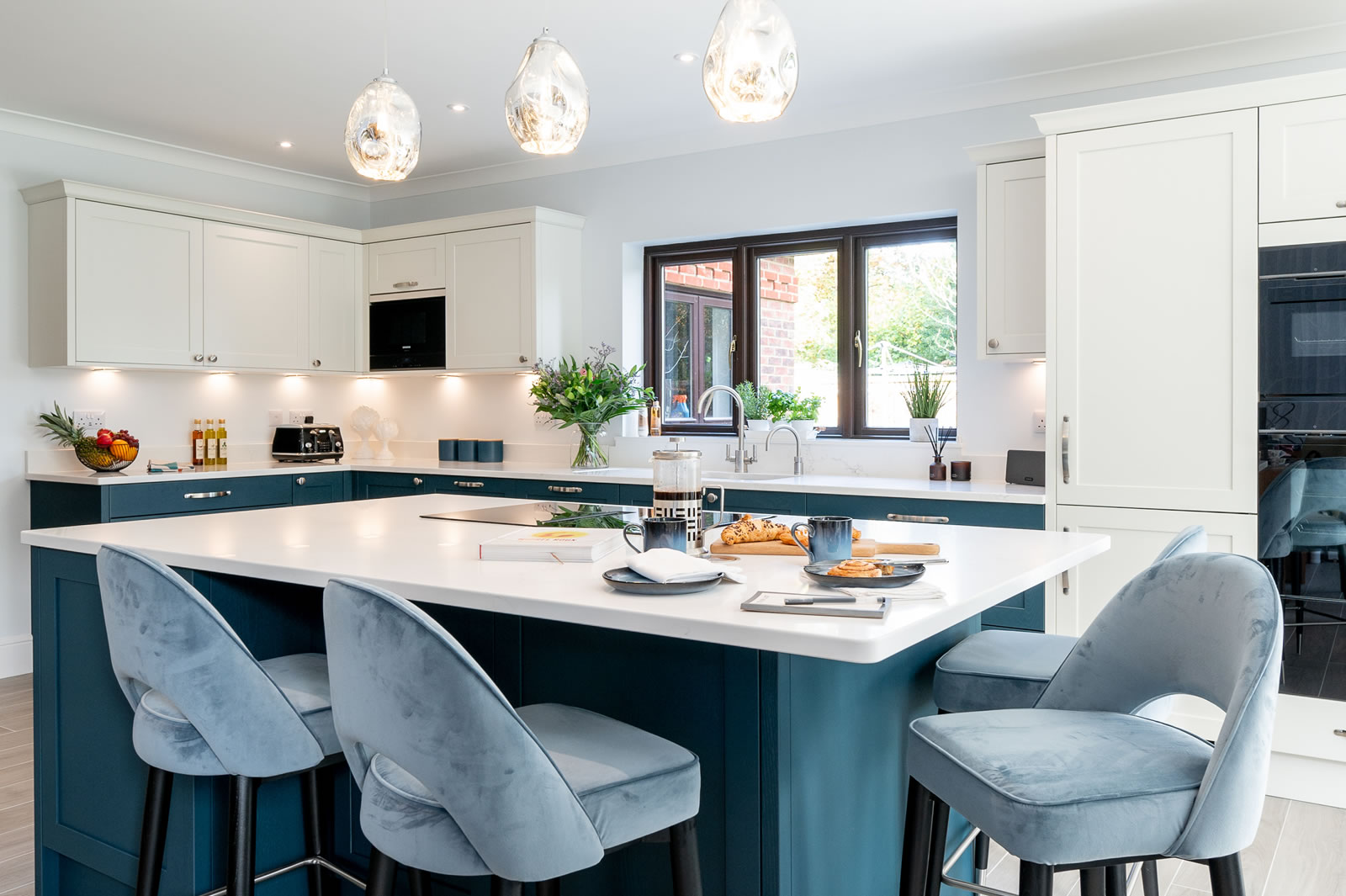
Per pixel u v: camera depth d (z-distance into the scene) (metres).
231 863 1.70
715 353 5.24
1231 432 3.23
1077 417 3.50
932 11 3.44
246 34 3.66
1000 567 1.84
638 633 1.75
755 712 1.55
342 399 6.13
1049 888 1.26
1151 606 1.62
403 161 2.44
